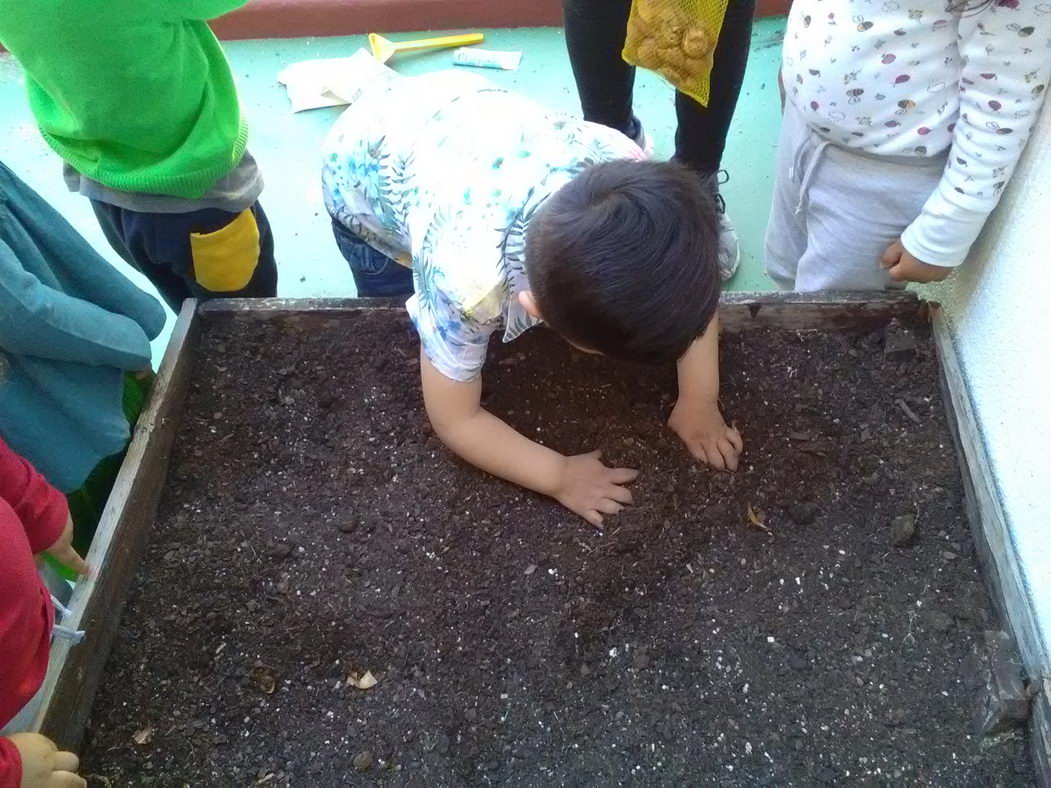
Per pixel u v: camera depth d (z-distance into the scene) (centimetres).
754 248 161
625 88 145
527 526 109
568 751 95
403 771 94
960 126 97
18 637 77
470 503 111
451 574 106
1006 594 97
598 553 106
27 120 189
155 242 120
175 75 104
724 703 96
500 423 109
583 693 98
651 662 99
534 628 102
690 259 78
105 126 104
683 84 117
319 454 116
